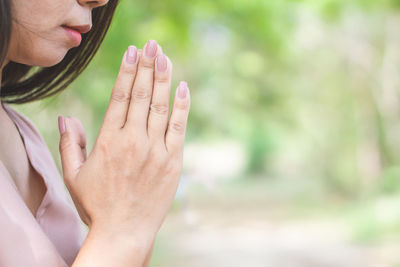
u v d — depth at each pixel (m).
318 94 21.19
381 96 17.84
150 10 6.41
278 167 37.59
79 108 7.79
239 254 11.27
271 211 19.05
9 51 0.72
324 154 23.31
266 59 15.87
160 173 0.74
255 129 35.03
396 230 12.31
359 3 9.56
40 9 0.69
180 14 6.53
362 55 17.59
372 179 18.70
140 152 0.72
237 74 20.81
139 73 0.73
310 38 17.50
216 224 15.49
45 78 0.97
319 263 10.41
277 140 35.75
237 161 37.00
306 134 25.22
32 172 0.83
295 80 20.83
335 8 8.80
